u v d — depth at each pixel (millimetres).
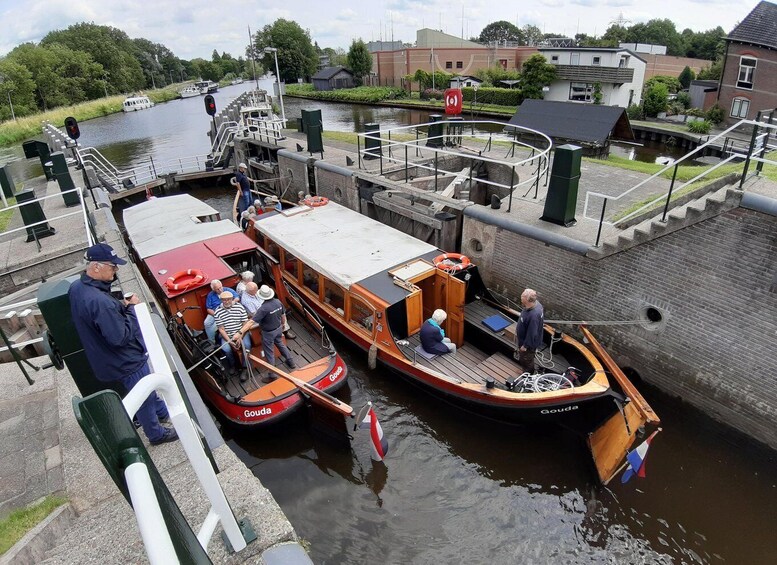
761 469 8422
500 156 17453
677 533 7418
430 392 9969
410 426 9625
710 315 8594
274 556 3215
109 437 1856
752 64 31562
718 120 33656
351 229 12773
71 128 21406
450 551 7312
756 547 7176
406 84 65000
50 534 3980
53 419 5500
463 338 10703
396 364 10297
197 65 169625
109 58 95500
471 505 8023
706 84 41375
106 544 3703
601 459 8211
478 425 9516
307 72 95125
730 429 8875
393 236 12289
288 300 11625
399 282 10250
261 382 9438
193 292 9797
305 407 9094
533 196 13367
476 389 8859
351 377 11008
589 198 13883
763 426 8438
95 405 1803
